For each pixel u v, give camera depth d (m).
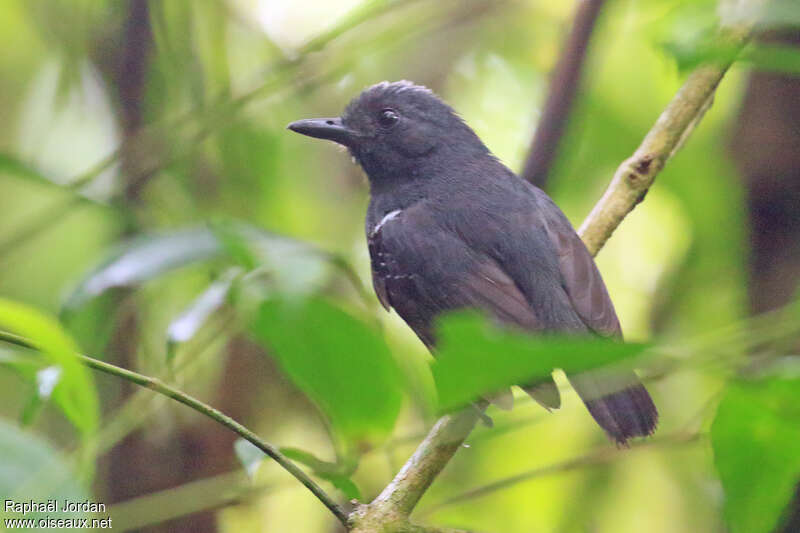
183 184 11.66
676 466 11.88
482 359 3.82
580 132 11.30
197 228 7.60
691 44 5.91
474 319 3.74
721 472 6.26
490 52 13.12
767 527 6.28
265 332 7.47
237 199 11.80
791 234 10.25
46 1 11.90
